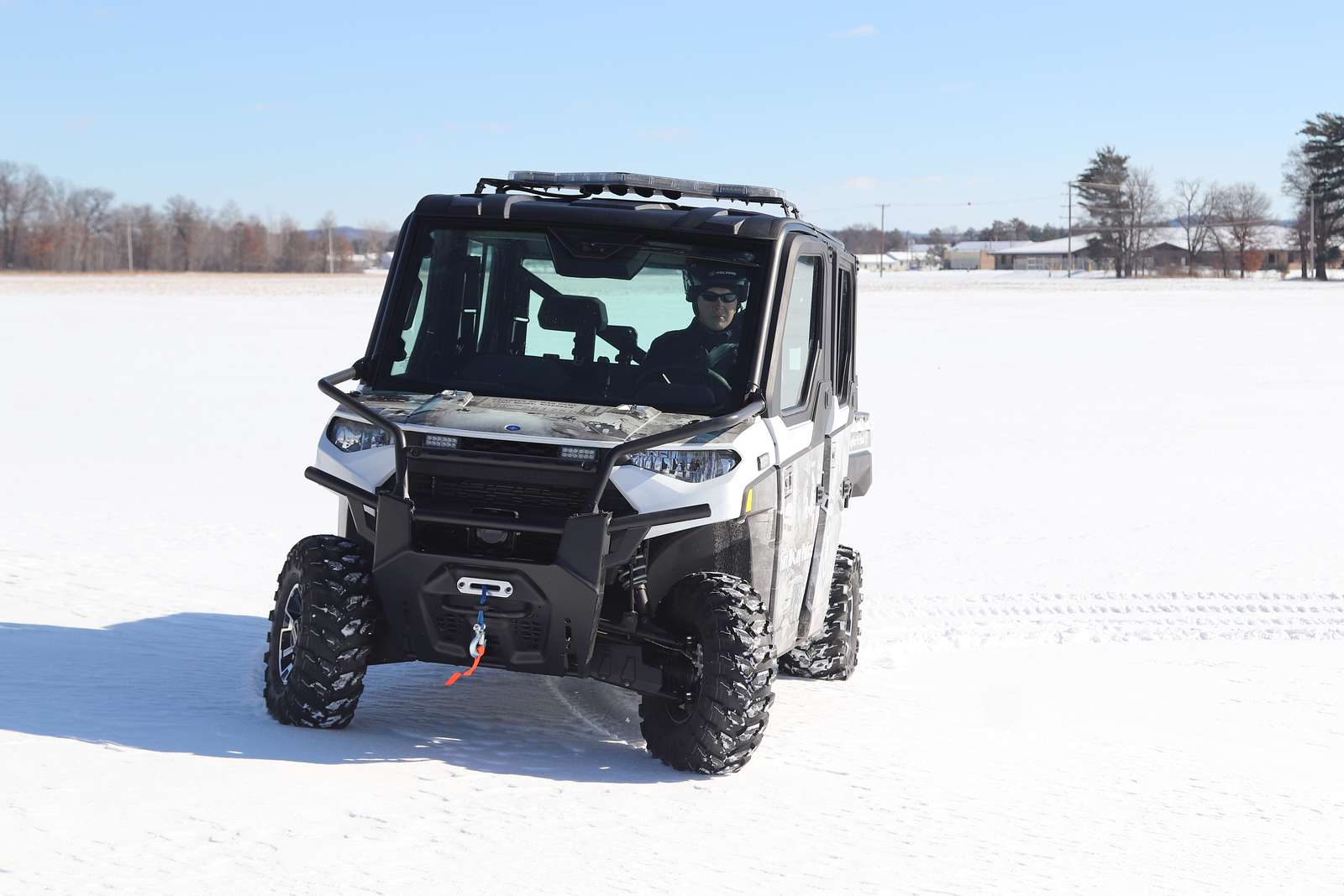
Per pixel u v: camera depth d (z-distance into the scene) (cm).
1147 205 17112
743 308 626
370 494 584
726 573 603
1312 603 1139
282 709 603
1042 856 519
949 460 1953
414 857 447
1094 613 1098
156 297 7238
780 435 625
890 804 573
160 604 934
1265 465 1920
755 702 580
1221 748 722
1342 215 15188
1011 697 829
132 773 508
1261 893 495
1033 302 7369
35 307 5859
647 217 639
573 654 574
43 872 404
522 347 634
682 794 558
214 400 2502
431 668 790
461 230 646
